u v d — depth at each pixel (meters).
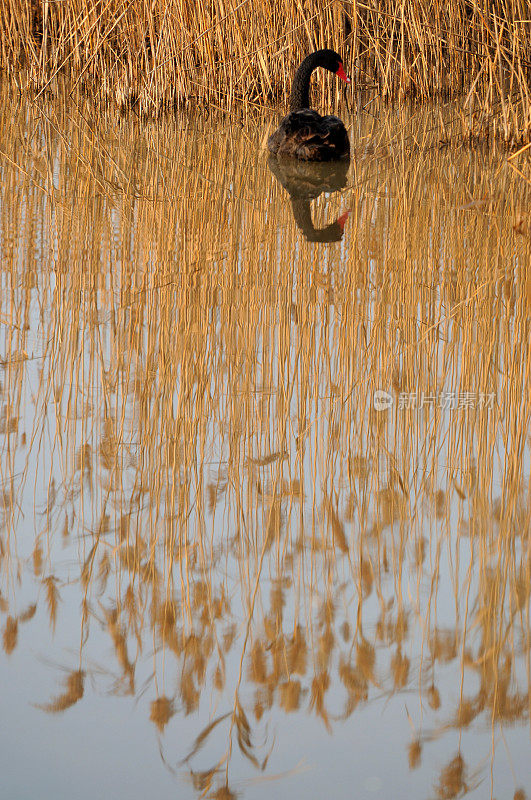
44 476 10.08
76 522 9.30
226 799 6.04
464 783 6.22
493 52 30.00
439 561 8.82
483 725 6.86
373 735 6.73
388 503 9.73
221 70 32.91
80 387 12.11
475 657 7.56
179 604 8.12
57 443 10.77
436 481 10.12
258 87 33.53
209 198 21.56
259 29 32.66
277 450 10.68
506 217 19.59
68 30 34.81
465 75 32.91
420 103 33.16
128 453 10.62
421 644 7.68
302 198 21.91
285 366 12.78
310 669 7.39
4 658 7.42
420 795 6.14
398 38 33.66
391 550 8.96
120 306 14.69
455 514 9.59
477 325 13.65
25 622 7.84
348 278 16.03
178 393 11.75
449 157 25.55
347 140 25.53
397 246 17.91
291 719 6.87
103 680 7.22
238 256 17.30
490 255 17.06
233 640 7.71
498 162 24.70
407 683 7.27
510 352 12.68
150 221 19.55
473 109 28.75
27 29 35.47
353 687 7.21
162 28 32.34
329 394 11.96
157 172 23.84
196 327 13.65
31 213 19.95
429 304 14.35
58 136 27.58
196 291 15.16
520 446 10.12
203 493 9.91
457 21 32.66
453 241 18.09
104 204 20.77
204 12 32.38
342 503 9.73
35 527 9.19
